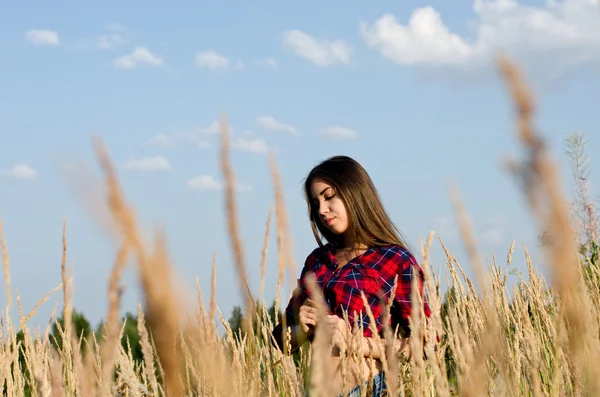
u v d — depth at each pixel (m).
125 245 0.47
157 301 0.49
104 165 0.46
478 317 2.11
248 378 1.72
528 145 0.54
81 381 1.00
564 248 0.61
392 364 1.83
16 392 2.58
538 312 2.73
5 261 1.34
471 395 1.28
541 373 2.15
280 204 1.36
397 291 2.91
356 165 3.18
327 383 1.00
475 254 1.07
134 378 1.36
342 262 3.12
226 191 0.79
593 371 0.94
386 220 3.12
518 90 0.53
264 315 2.46
